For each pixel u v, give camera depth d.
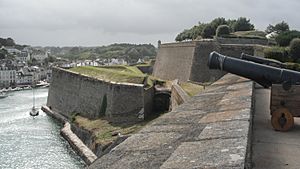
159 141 5.69
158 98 54.41
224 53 49.28
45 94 121.94
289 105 8.88
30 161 36.78
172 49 66.44
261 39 53.53
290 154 6.82
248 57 14.59
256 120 10.05
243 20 91.00
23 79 172.62
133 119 46.75
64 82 72.25
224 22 87.81
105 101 52.53
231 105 8.69
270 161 6.38
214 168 4.18
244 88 12.29
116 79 57.00
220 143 5.20
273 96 8.97
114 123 45.94
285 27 90.62
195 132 6.11
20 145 43.81
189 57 54.78
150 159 4.85
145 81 54.12
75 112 63.38
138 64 128.50
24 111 76.50
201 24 93.19
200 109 8.62
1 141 46.12
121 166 4.67
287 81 8.99
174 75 62.06
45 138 48.06
